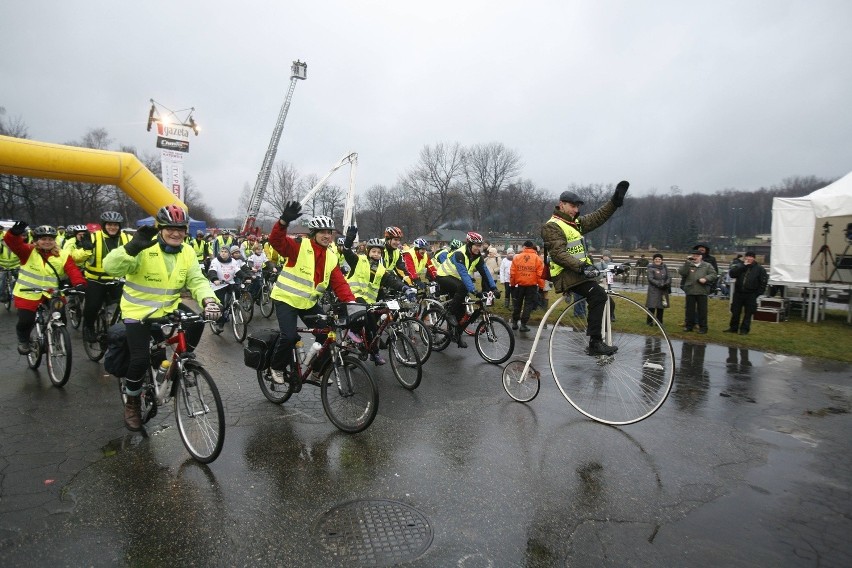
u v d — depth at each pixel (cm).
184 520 318
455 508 337
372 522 319
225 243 2023
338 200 6906
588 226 548
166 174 1744
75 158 970
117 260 390
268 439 447
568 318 573
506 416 513
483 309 757
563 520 324
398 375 622
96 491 352
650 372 501
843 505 346
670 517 329
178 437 447
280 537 302
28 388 582
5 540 293
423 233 7094
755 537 307
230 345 849
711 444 448
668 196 7956
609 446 441
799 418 517
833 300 1520
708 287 969
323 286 517
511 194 7256
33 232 645
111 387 588
